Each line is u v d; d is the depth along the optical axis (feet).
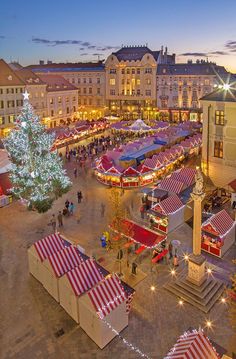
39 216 111.96
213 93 131.23
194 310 68.18
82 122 246.88
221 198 120.06
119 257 83.46
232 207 112.47
